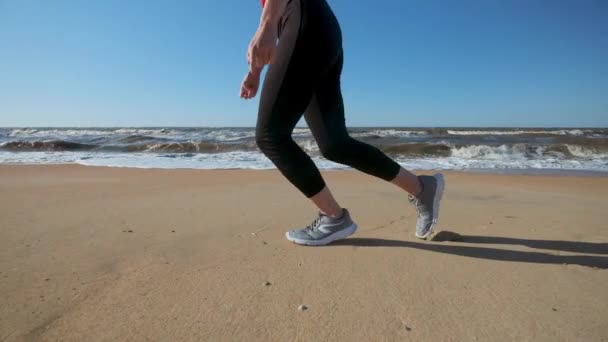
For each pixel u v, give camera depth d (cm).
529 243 167
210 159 762
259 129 146
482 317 100
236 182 420
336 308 106
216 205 266
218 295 113
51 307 105
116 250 157
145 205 267
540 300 110
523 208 254
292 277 128
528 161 733
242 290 117
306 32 134
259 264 140
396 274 130
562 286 120
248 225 204
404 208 251
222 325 97
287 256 149
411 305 107
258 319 100
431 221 169
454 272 132
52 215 230
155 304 107
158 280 124
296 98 139
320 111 150
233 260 145
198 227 199
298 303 109
